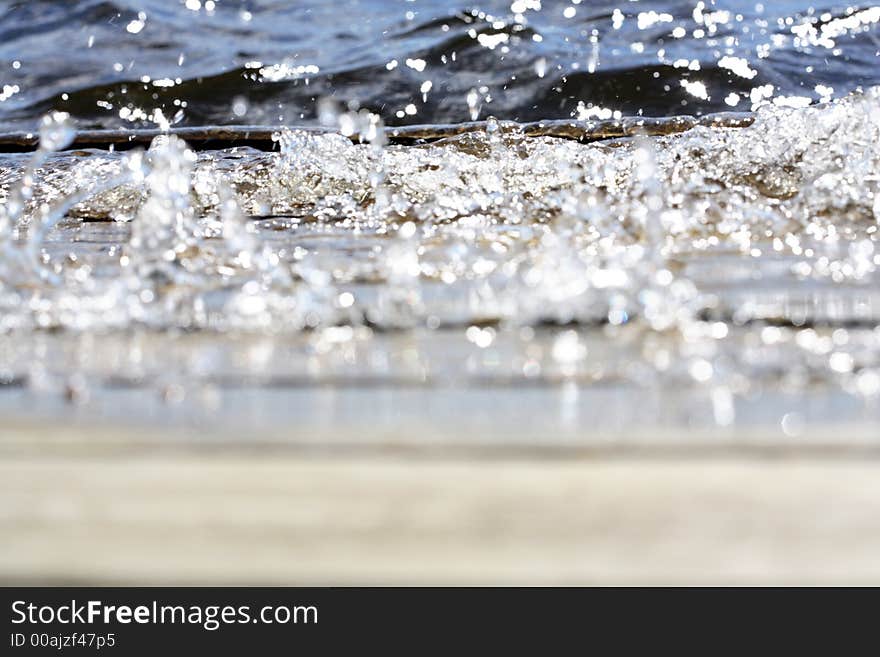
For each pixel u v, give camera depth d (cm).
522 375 312
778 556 208
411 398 292
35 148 827
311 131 724
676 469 239
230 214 511
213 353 341
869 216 548
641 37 910
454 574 207
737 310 378
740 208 558
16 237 570
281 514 226
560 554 211
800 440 252
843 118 634
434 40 916
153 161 668
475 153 686
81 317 383
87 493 236
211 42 948
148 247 484
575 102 839
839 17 927
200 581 210
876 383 296
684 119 798
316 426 269
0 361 333
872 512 219
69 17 986
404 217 582
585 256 459
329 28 960
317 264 467
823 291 404
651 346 340
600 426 265
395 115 847
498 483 235
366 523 221
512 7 955
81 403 292
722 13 939
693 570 205
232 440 261
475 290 412
